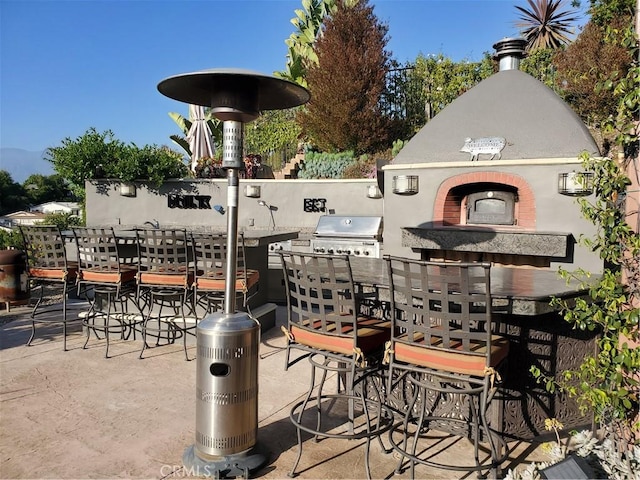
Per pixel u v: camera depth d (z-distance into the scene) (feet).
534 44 48.52
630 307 8.04
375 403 10.37
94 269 15.93
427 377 10.45
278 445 10.24
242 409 9.10
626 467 7.45
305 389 13.38
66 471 9.06
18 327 19.27
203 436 9.11
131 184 29.84
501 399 9.75
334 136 39.14
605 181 8.44
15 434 10.46
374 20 40.29
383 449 9.92
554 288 9.20
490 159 18.53
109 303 16.33
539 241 16.08
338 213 28.27
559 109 18.21
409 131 42.34
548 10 47.91
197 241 15.42
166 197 29.96
